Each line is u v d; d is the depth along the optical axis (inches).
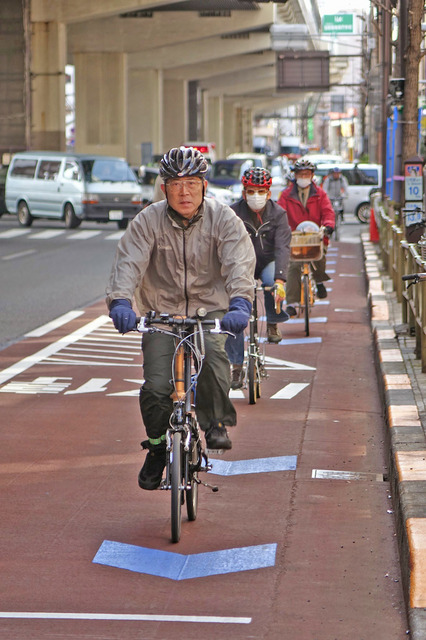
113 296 508.1
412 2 1738.4
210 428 532.4
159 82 6722.4
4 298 1584.6
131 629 420.5
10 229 3186.5
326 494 612.4
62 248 2524.6
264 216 874.8
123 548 517.3
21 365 1036.5
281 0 4424.2
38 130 4687.5
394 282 1428.4
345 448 720.3
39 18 4648.1
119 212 3166.8
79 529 547.2
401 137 1820.9
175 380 514.9
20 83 4483.3
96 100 5738.2
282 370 1017.5
